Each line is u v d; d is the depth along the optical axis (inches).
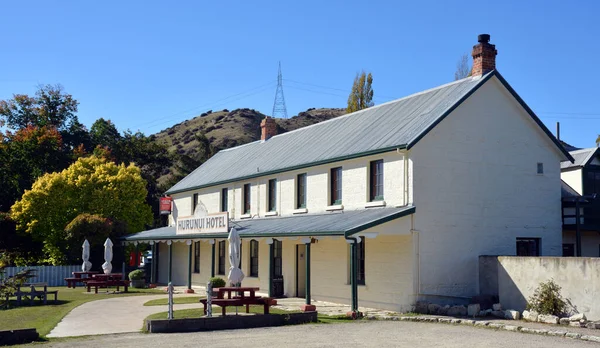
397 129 935.0
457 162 892.6
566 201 1003.3
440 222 869.2
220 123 4333.2
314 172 1057.5
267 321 693.9
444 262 863.7
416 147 860.0
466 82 957.2
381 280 890.1
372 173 939.3
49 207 1587.1
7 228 1594.5
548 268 756.6
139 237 1449.3
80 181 1617.9
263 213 1210.0
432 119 884.0
